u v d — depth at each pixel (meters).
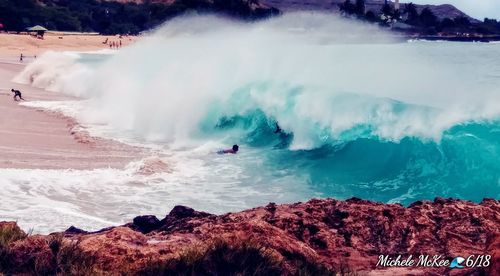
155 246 5.50
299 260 5.67
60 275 4.83
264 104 20.59
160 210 11.22
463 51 72.44
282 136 19.80
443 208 7.57
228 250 5.34
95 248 5.35
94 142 18.52
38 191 12.14
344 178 14.57
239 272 5.12
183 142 19.88
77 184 12.95
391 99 17.34
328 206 7.92
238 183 13.88
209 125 21.94
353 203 7.98
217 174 14.81
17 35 99.44
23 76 43.22
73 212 10.73
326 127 18.20
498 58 52.69
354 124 17.30
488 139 12.79
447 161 13.84
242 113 21.45
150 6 169.12
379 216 7.27
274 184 13.84
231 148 18.75
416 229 6.98
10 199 11.38
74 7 172.50
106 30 152.62
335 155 17.22
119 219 10.45
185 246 5.51
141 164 14.98
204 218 7.34
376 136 16.30
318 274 5.45
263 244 5.63
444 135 14.08
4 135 18.84
